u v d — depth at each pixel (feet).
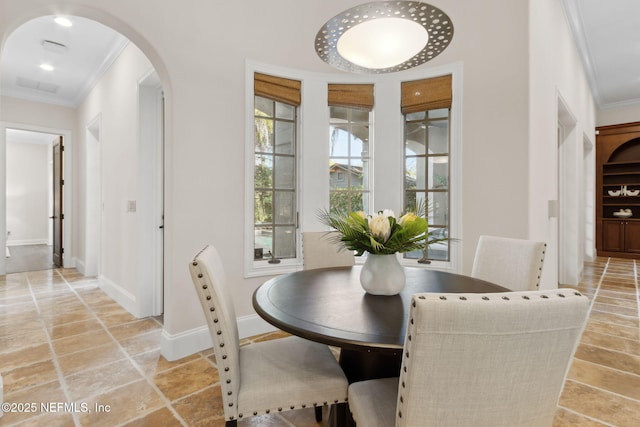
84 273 16.17
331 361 4.58
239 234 8.66
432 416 2.44
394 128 9.91
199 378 6.61
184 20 7.66
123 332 8.99
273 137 9.61
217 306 3.80
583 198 16.74
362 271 4.88
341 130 10.36
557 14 10.80
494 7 8.55
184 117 7.66
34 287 13.84
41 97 16.39
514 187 8.30
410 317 2.35
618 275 15.84
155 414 5.46
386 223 4.49
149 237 10.29
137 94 10.21
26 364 7.18
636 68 16.19
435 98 9.32
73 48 11.87
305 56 9.65
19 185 27.09
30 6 5.86
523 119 8.18
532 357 2.36
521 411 2.51
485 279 6.54
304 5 9.62
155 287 10.37
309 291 4.98
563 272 14.03
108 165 12.99
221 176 8.30
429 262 9.53
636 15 12.07
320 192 9.87
